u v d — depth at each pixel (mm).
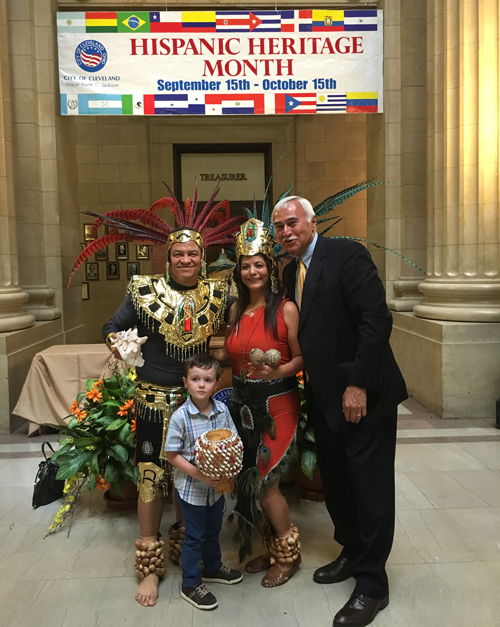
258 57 6352
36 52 6328
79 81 6285
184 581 2422
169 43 6285
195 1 6453
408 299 6484
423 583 2527
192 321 2467
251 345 2410
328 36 6391
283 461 2398
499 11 5094
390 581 2545
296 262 2596
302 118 10086
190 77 6328
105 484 3350
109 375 4852
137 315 2518
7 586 2551
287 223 2330
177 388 2459
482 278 5203
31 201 6312
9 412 5035
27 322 5609
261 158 10406
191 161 10352
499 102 5102
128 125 9906
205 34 6301
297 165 10148
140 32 6262
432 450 4324
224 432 2244
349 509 2521
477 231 5219
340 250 2320
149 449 2461
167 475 2471
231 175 10406
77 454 3225
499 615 2297
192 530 2365
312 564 2715
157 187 9977
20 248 6332
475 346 5121
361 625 2189
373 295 2234
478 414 5180
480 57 5109
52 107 6379
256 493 2408
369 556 2271
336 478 2502
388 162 6586
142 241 4512
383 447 2301
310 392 2527
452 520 3143
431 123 5664
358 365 2172
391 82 6492
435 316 5426
